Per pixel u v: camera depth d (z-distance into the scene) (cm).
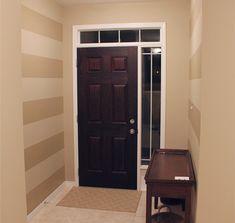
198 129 243
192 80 320
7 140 94
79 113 416
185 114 389
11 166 96
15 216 99
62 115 414
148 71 401
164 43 385
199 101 238
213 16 217
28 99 315
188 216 245
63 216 332
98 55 403
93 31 407
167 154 342
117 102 405
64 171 425
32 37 321
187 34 378
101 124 412
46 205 360
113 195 393
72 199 379
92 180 423
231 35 216
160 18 383
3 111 92
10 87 95
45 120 359
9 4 93
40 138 345
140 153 407
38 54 336
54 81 384
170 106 392
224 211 229
